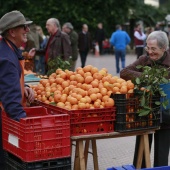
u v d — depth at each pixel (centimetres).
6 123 482
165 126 548
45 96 543
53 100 528
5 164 502
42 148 440
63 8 3488
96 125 477
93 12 3641
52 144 444
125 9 3838
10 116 473
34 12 3434
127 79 564
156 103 500
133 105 489
